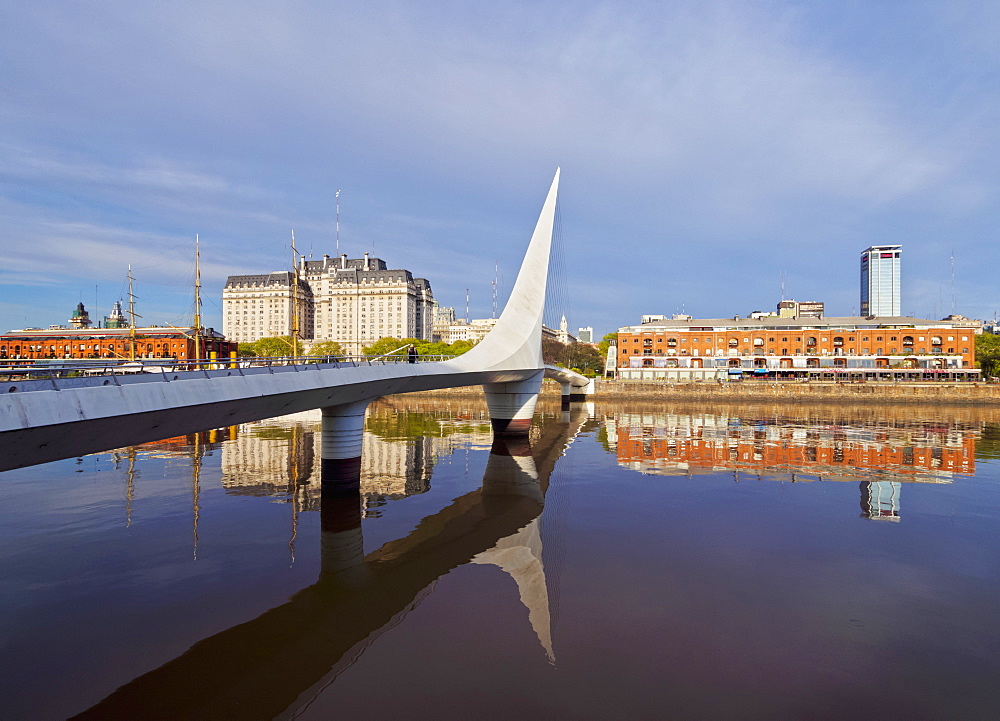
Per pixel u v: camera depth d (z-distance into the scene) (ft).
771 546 60.90
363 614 44.83
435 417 215.92
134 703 32.55
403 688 34.35
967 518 72.02
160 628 41.75
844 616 43.88
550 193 190.90
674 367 349.20
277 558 57.26
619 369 354.33
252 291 577.02
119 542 60.75
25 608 44.65
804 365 338.34
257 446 126.41
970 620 43.14
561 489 90.79
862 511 75.87
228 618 43.68
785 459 119.44
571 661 37.32
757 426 185.37
